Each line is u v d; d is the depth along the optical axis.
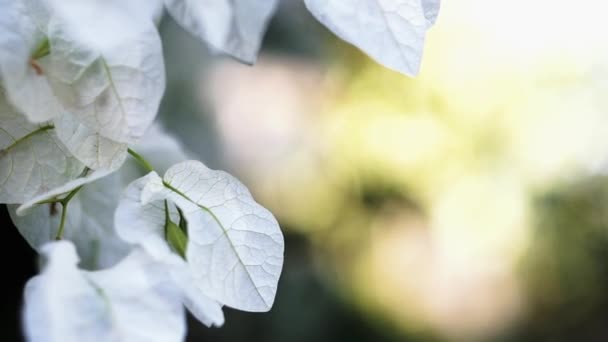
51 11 0.29
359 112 1.69
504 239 1.91
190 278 0.30
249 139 1.01
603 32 1.91
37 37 0.29
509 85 1.91
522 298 1.90
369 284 1.70
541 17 1.90
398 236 1.85
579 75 1.92
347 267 1.69
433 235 1.87
